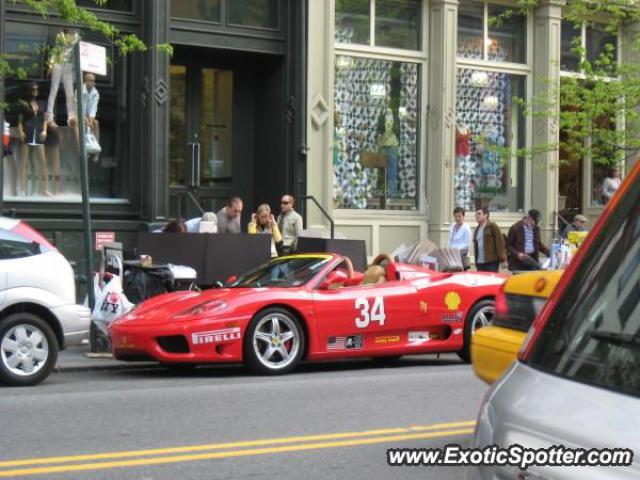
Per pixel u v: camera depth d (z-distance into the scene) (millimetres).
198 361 9672
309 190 16672
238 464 6062
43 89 14664
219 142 16875
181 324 9609
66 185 14914
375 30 17672
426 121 18188
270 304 9961
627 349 2480
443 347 10969
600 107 16516
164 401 8336
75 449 6438
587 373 2473
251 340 9875
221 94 16859
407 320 10641
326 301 10219
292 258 11023
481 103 18922
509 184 19375
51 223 14266
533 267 16422
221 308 9781
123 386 9328
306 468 5984
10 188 14500
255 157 17172
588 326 2639
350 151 17453
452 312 10945
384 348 10594
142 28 15039
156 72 14953
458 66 18562
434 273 11141
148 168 15008
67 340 9508
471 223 18703
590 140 18328
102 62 11789
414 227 18031
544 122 19203
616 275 2713
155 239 13453
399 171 18000
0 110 13547
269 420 7480
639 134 17453
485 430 2549
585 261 2855
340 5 17312
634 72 17328
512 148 19312
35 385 9352
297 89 16422
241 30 16047
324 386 9227
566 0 19266
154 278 12320
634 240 2750
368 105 17625
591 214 20609
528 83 19391
